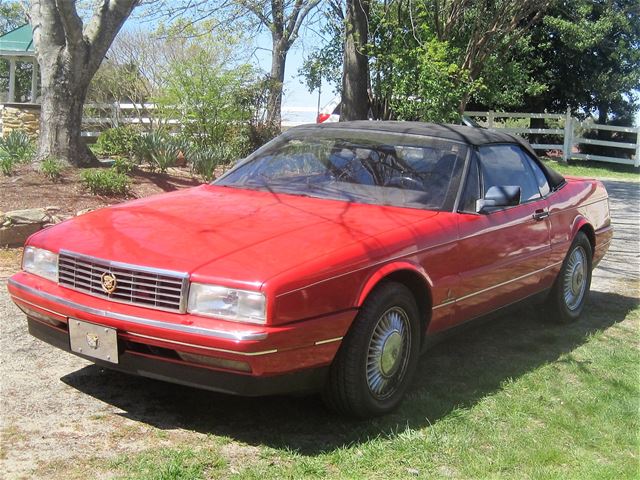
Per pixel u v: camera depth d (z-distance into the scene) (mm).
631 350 5652
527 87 24844
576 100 27250
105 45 10547
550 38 25859
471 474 3543
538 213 5566
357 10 14055
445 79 14867
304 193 4887
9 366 4629
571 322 6391
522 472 3611
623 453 3908
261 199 4758
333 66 16859
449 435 3939
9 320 5539
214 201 4703
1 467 3365
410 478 3465
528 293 5605
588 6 24000
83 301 3859
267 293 3512
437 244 4434
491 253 4945
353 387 3896
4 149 10961
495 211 5062
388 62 15148
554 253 5836
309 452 3674
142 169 11594
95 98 19031
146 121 19219
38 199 8828
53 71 10336
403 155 5113
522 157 5828
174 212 4445
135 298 3730
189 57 16156
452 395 4547
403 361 4289
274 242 3914
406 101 15117
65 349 4074
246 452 3650
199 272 3629
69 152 10500
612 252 10039
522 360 5312
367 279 3924
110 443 3666
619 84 26078
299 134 5629
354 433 3928
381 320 4066
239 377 3568
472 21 16516
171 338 3568
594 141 25328
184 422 3965
